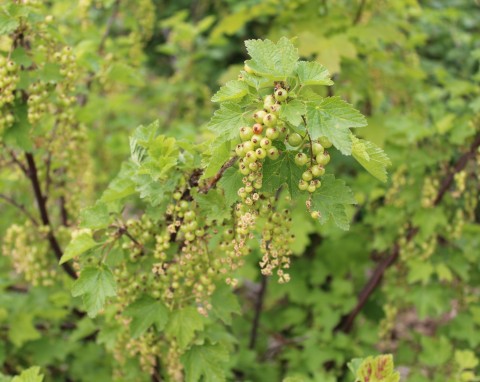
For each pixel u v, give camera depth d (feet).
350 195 2.18
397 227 3.57
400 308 3.96
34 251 3.00
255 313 4.07
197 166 2.38
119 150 4.84
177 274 2.45
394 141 3.50
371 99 4.09
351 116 2.01
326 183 2.19
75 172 3.15
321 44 3.44
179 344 2.50
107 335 2.82
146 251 2.53
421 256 3.37
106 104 4.40
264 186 2.17
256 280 4.05
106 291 2.36
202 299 2.52
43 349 3.44
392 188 3.44
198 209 2.39
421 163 3.26
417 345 3.99
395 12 4.51
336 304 3.93
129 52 4.26
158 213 2.44
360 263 4.18
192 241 2.39
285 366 4.07
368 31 3.65
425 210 3.28
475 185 3.20
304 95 2.08
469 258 3.44
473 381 3.31
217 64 7.81
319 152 2.09
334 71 3.34
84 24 4.00
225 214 2.30
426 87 4.37
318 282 4.18
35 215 3.18
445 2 7.19
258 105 2.12
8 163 3.00
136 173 2.41
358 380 2.20
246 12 4.15
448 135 3.33
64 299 3.22
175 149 2.41
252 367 3.71
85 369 3.59
